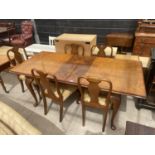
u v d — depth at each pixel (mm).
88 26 4129
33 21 4531
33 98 2666
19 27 5008
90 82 1592
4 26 4883
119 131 1978
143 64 2705
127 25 3818
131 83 1693
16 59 2738
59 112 2326
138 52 3459
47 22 4441
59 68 2131
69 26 4293
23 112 2357
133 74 1880
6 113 1266
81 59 2395
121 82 1716
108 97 1667
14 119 1218
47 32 4633
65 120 2182
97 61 2297
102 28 4051
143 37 3260
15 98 2686
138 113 2252
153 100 2324
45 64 2277
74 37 3318
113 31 4008
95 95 1724
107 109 1790
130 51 3918
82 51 2941
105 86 1647
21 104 2533
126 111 2293
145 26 3250
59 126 2088
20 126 1173
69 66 2178
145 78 2301
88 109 2350
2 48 3340
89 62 2275
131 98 2557
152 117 2176
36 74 2020
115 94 1737
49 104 2492
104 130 1996
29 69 2154
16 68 2203
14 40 4391
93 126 2068
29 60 2445
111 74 1897
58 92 1914
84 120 2043
